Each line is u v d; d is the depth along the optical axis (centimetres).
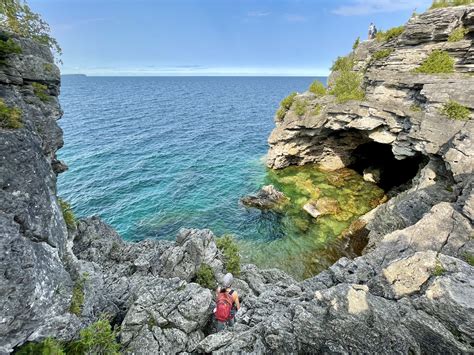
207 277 1983
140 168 5150
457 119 2645
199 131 8156
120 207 3828
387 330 1098
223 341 1271
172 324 1370
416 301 1165
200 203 3978
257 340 1230
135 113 10738
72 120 8762
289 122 4725
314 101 4603
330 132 4753
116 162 5391
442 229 1791
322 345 1157
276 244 3058
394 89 3562
